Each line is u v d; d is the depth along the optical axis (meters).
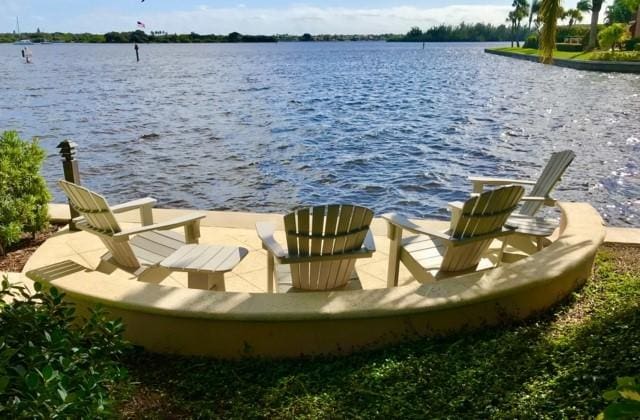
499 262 4.07
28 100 21.95
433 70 44.25
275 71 44.56
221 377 2.65
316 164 10.66
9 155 4.85
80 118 16.95
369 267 4.46
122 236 3.43
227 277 4.23
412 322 2.87
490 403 2.23
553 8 5.65
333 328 2.79
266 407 2.36
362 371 2.57
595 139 13.10
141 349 2.92
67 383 1.75
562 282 3.32
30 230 4.99
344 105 20.64
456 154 11.56
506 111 18.36
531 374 2.41
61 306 2.31
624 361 2.41
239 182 9.40
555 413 2.12
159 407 2.42
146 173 9.96
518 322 3.10
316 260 3.16
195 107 19.84
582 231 3.83
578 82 28.92
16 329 2.12
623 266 4.08
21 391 1.68
